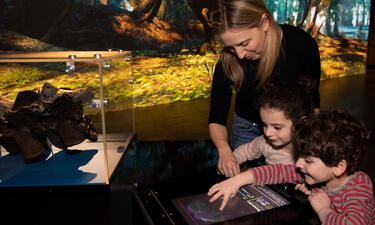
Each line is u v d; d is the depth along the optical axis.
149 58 4.90
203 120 3.94
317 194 0.90
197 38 5.21
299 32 1.23
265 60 1.16
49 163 1.20
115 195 1.13
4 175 1.08
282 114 1.03
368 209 0.88
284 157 1.22
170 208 0.86
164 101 4.95
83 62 1.01
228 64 1.35
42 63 1.17
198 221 0.80
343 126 0.86
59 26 4.41
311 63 1.25
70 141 1.24
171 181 1.03
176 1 4.98
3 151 1.34
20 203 1.05
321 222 0.81
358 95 5.42
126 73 1.48
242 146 1.47
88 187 1.04
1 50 4.08
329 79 7.37
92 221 1.08
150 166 2.24
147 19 4.91
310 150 0.87
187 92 5.13
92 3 4.55
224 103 1.50
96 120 1.31
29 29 4.22
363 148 0.88
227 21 0.97
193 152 2.65
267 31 1.11
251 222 0.80
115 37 4.76
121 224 1.23
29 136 1.20
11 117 1.21
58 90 1.21
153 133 3.40
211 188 0.94
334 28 7.55
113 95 1.17
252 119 1.52
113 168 1.16
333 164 0.85
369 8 7.97
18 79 1.26
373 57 9.87
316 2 7.06
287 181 1.05
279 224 0.79
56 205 1.05
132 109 1.69
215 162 2.37
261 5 1.01
